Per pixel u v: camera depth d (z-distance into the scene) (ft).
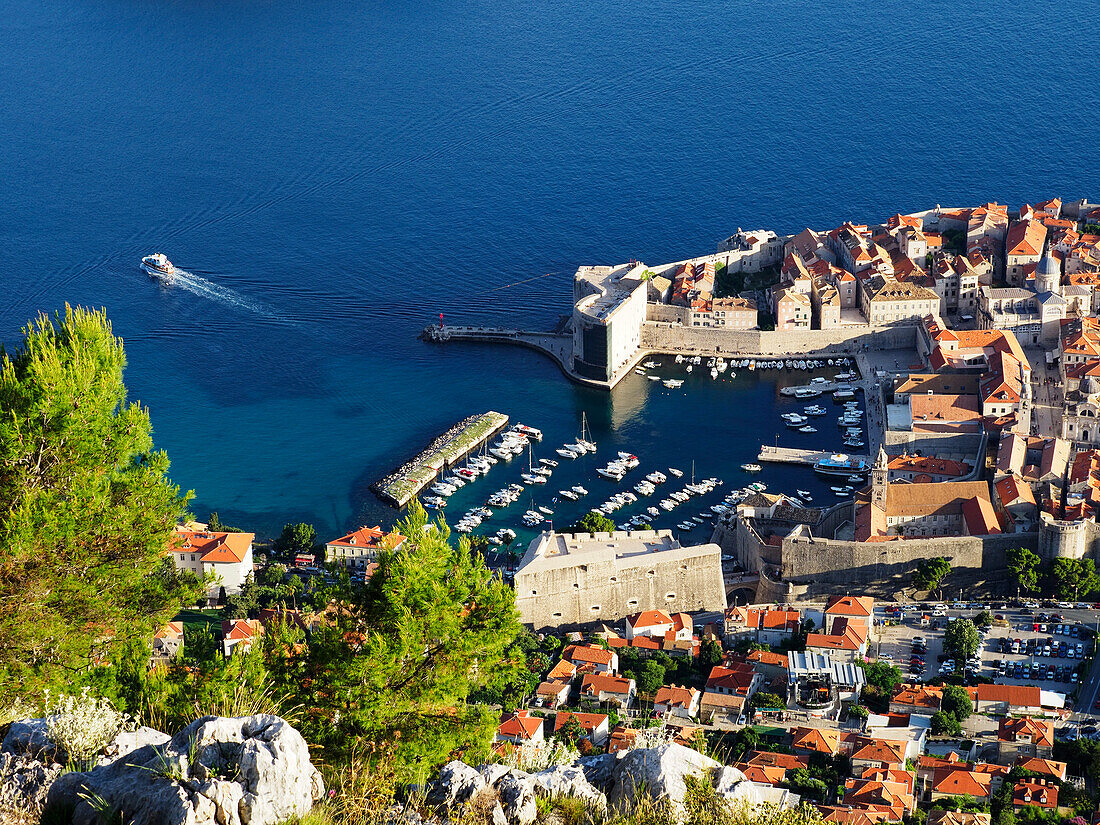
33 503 379.96
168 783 254.06
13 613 372.79
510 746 369.91
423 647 358.43
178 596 410.52
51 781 262.47
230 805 253.24
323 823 264.52
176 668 382.22
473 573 376.89
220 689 340.39
